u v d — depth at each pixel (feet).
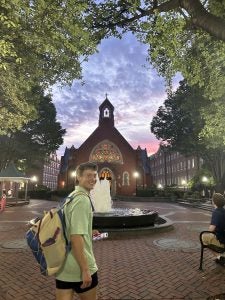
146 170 168.86
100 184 52.16
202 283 18.89
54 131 140.46
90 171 9.75
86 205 9.14
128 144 168.14
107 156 166.20
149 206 101.96
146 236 37.04
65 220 9.02
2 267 22.62
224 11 21.89
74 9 20.79
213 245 21.75
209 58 32.94
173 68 28.96
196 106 88.69
